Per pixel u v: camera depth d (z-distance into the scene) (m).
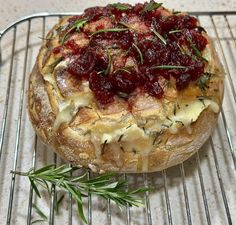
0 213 0.34
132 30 0.33
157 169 0.33
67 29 0.35
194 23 0.36
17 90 0.41
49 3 0.48
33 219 0.33
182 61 0.32
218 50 0.44
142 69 0.32
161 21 0.34
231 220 0.33
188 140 0.32
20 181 0.35
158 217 0.34
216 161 0.36
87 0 0.49
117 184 0.31
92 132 0.31
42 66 0.34
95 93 0.31
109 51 0.32
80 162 0.32
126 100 0.31
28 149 0.37
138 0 0.49
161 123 0.31
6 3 0.48
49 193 0.33
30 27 0.46
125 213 0.34
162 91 0.31
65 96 0.32
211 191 0.35
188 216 0.32
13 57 0.43
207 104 0.33
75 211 0.34
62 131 0.32
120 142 0.31
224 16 0.46
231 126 0.39
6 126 0.39
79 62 0.32
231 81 0.41
